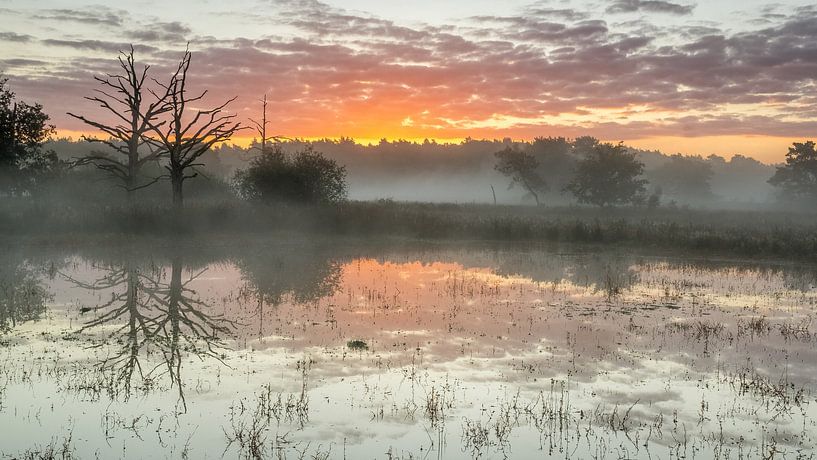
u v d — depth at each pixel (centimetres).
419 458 668
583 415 796
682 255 2675
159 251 2512
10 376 911
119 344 1092
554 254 2683
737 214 5250
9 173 3512
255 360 1006
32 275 1858
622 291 1720
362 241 3072
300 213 3369
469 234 3291
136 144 3809
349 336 1164
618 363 1019
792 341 1172
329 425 752
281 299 1526
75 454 661
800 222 4253
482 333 1203
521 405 826
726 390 896
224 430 730
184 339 1129
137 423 747
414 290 1683
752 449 706
